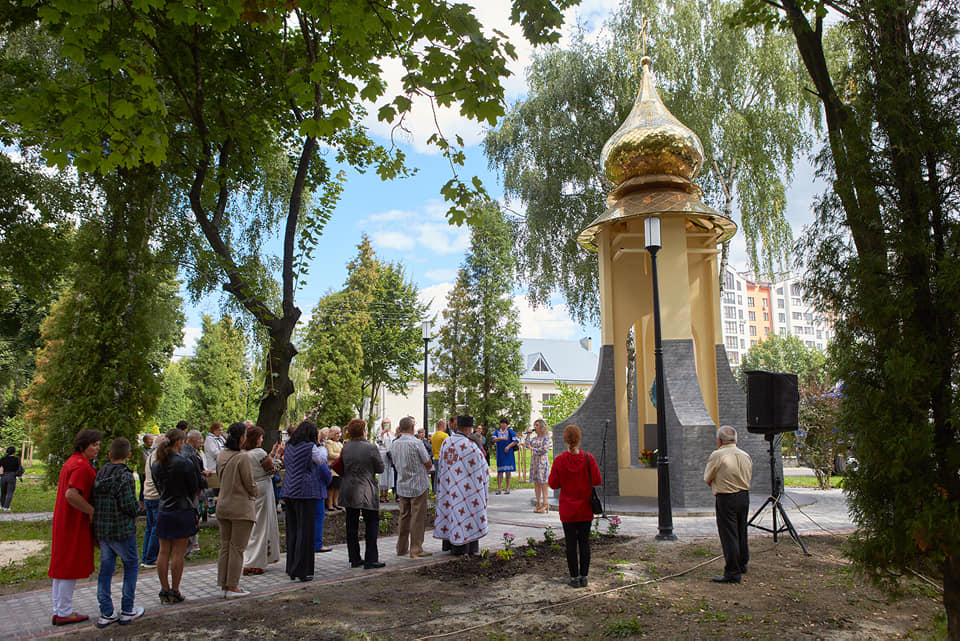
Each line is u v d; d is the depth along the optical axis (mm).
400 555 9000
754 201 22406
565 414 25328
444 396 35969
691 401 13672
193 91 11992
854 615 5793
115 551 6074
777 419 8953
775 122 21859
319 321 40688
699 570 7477
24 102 5418
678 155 15562
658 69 22531
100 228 12820
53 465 12211
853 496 5039
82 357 12227
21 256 15578
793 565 7668
